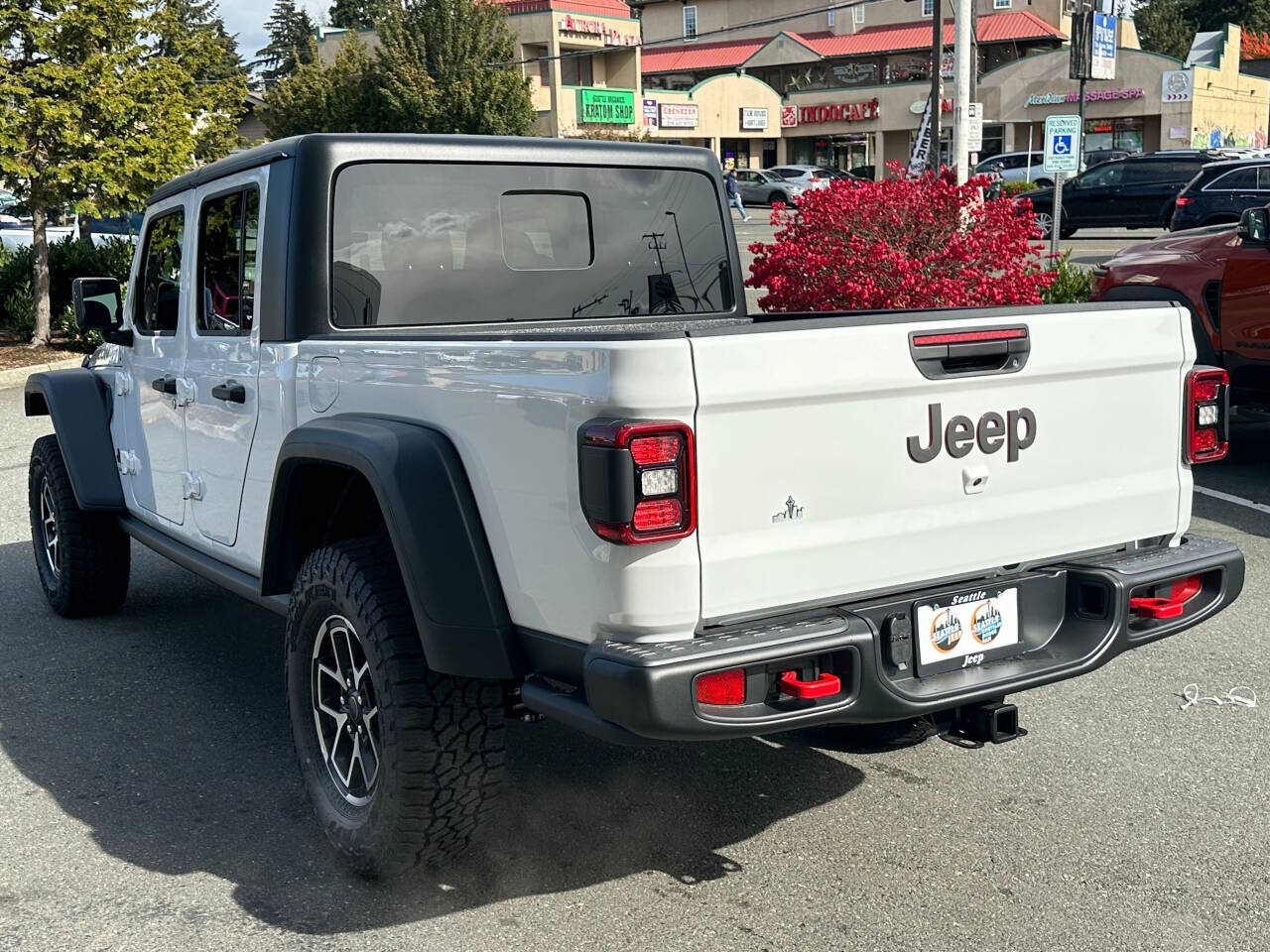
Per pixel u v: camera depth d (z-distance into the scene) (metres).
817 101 56.09
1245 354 8.28
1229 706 4.67
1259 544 6.83
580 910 3.31
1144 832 3.70
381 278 4.00
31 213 16.08
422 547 3.08
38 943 3.18
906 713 3.00
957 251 9.16
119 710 4.81
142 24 15.95
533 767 4.23
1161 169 26.59
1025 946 3.10
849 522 2.99
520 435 2.94
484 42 43.88
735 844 3.67
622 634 2.79
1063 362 3.29
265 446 4.01
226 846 3.71
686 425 2.71
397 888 3.45
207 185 4.41
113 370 5.46
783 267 9.38
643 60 63.69
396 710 3.18
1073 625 3.41
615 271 4.51
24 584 6.63
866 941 3.13
